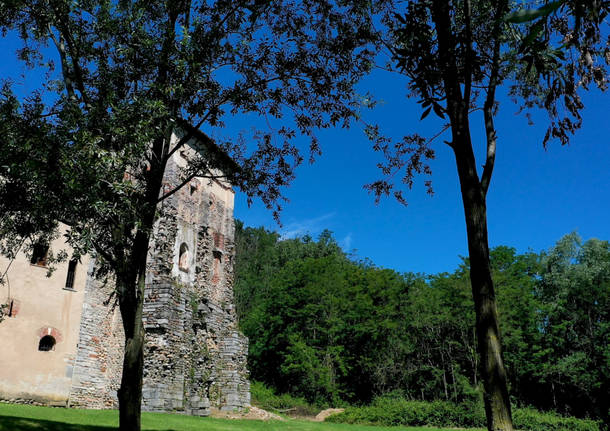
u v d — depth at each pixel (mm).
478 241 7711
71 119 10062
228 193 35281
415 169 11539
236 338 32312
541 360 45531
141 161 13547
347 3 11719
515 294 43812
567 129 6844
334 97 12930
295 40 12852
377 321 47844
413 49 7727
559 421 36094
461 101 8281
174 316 26203
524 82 11352
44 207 10312
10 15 12258
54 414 16438
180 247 28828
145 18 12664
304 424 27266
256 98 12688
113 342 25391
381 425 36875
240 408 30797
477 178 8039
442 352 44781
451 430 33625
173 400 24531
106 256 11617
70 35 12156
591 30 4719
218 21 12562
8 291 21266
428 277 53094
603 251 48969
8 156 9797
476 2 10180
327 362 46250
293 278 53625
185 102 12156
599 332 44906
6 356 20781
